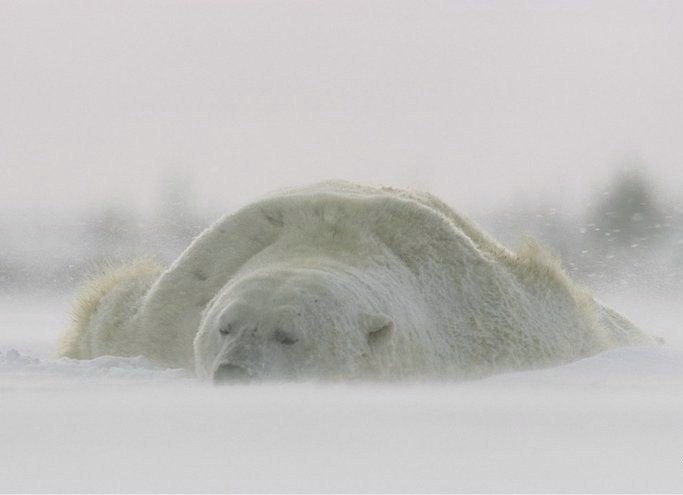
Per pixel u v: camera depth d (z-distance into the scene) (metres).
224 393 34.44
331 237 42.56
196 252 44.66
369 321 38.69
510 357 44.19
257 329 36.84
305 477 24.38
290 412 30.84
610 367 42.94
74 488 23.70
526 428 29.05
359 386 37.47
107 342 45.91
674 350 46.81
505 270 46.31
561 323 46.88
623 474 25.06
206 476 24.38
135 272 49.00
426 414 30.83
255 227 43.81
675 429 29.19
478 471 25.02
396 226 43.72
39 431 28.30
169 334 44.16
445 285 43.78
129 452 26.14
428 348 41.75
